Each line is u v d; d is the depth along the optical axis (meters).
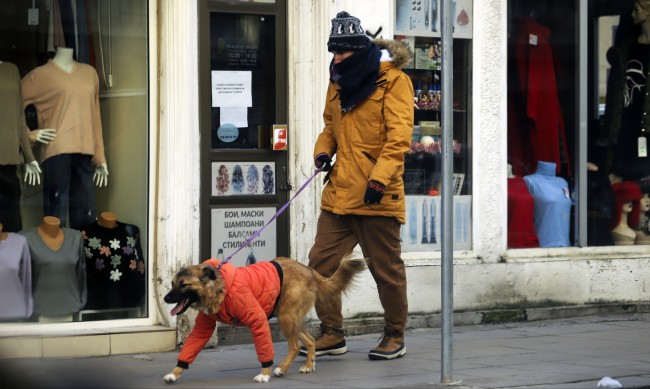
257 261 12.85
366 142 11.09
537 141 15.44
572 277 15.12
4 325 11.64
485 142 14.61
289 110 13.03
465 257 14.38
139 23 12.29
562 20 15.66
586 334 13.45
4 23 11.78
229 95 12.79
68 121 12.12
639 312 15.66
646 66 16.41
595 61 15.99
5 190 11.77
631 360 11.43
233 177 12.73
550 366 11.02
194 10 12.22
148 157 12.27
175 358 11.55
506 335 13.33
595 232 15.90
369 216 11.12
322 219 11.41
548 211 15.39
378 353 11.37
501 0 14.73
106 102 12.31
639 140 16.38
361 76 10.94
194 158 12.24
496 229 14.66
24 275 11.80
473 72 14.55
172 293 9.48
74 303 12.03
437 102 14.62
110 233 12.27
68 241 12.05
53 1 12.05
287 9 13.01
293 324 10.32
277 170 13.01
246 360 11.45
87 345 11.52
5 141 11.78
